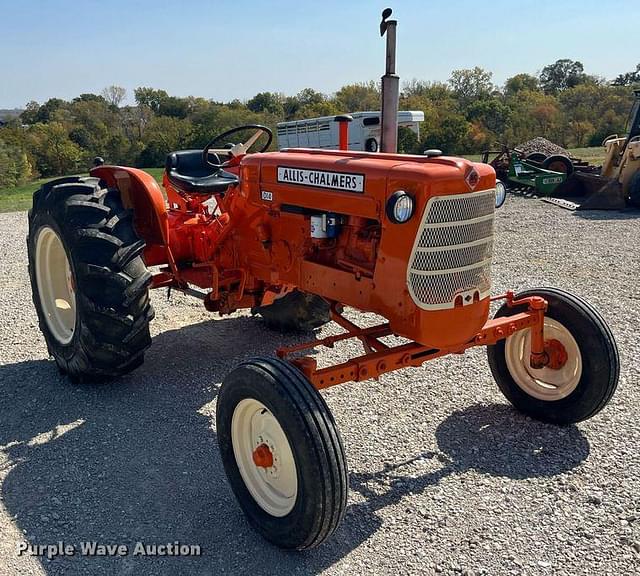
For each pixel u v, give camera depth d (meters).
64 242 4.18
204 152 4.89
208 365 4.87
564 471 3.38
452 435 3.79
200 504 3.18
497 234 9.90
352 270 3.29
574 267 7.66
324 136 17.05
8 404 4.25
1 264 8.34
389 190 2.96
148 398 4.33
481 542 2.85
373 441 3.73
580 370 3.68
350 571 2.69
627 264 7.73
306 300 5.06
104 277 4.05
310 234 3.48
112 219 4.21
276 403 2.67
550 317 3.76
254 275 4.19
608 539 2.84
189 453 3.64
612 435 3.74
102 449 3.67
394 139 3.69
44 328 4.69
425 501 3.15
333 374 2.90
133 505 3.17
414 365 3.18
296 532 2.69
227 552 2.84
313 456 2.58
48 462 3.54
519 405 4.01
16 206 15.52
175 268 4.64
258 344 5.30
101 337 4.13
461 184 2.86
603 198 12.08
